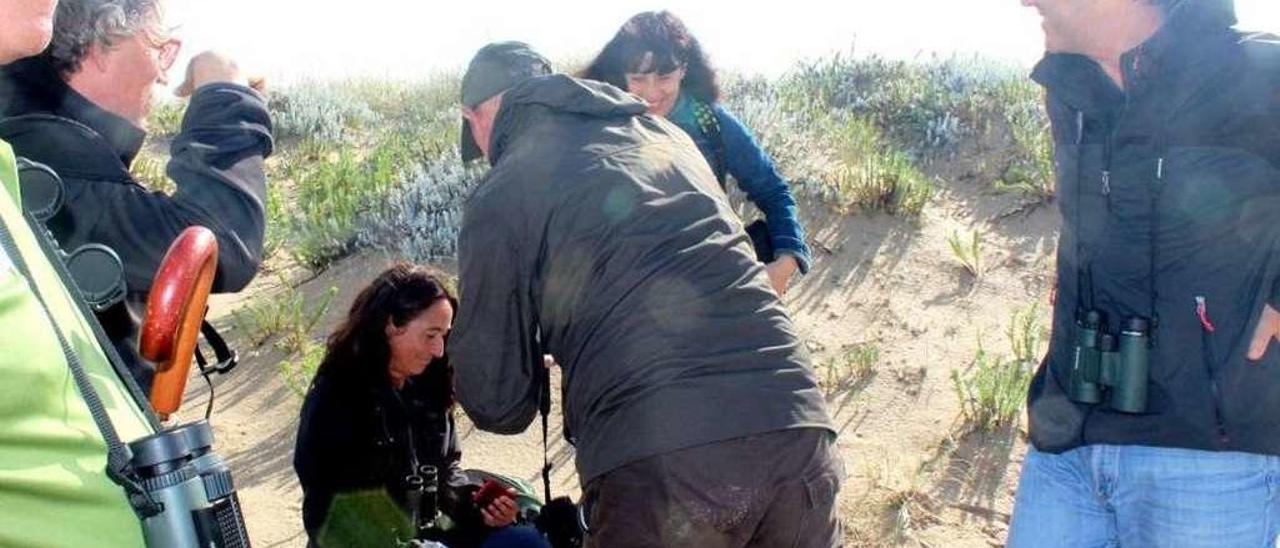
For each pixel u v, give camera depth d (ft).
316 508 10.76
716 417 7.77
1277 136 7.96
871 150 22.84
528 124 8.65
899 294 18.94
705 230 8.28
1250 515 8.68
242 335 18.85
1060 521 9.61
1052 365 9.44
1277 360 8.35
